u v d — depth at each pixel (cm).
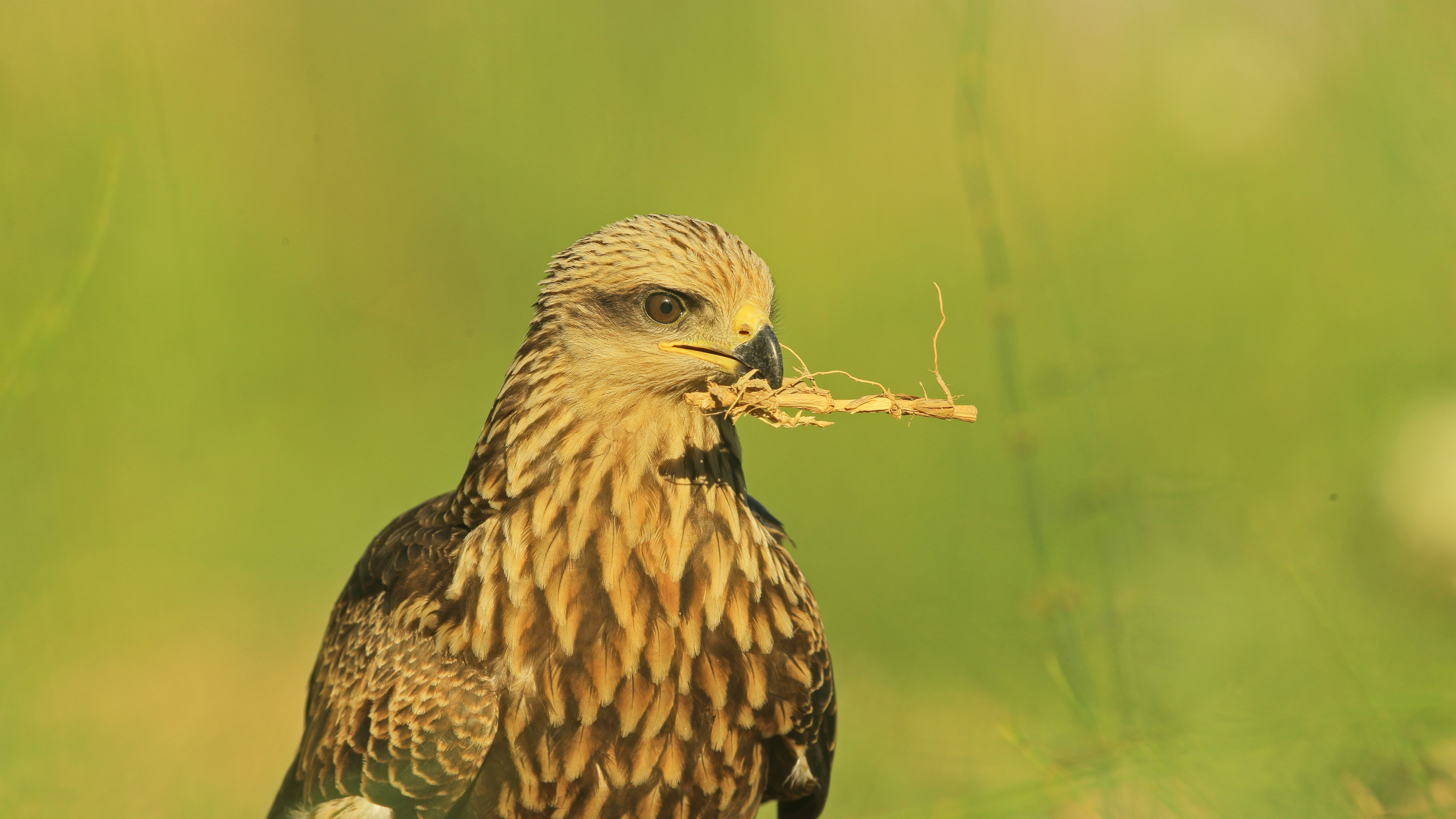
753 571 716
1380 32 1295
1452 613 1084
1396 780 838
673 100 1820
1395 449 1162
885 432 1419
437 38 1845
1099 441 1100
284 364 1623
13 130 1279
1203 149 1561
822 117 1786
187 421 1438
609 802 706
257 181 1680
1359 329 1337
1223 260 1460
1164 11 1639
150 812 1011
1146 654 982
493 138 1834
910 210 1711
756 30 1814
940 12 1391
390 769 711
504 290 1823
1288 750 835
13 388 877
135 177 1460
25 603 1102
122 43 1455
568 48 1839
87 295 1345
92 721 1051
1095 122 1645
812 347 1612
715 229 727
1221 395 1339
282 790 816
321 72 1781
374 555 792
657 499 698
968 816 845
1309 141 1507
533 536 698
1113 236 1511
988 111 1459
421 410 1705
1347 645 891
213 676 1230
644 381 696
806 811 827
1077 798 827
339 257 1758
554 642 692
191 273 1505
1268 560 1059
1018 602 1102
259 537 1425
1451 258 1295
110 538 1272
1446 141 1235
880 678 1194
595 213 1817
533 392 712
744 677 709
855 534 1306
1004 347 970
